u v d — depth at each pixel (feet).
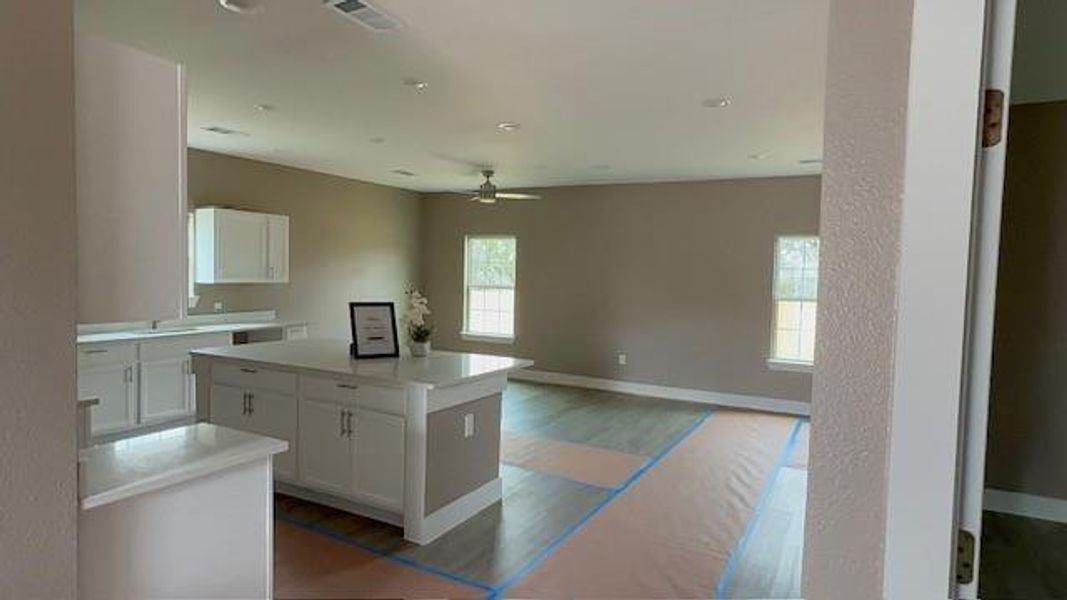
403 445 10.86
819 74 10.96
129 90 5.06
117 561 5.06
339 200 24.68
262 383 12.60
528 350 26.55
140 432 16.75
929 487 2.86
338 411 11.64
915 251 2.86
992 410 12.05
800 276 21.61
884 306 2.94
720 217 22.59
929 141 2.83
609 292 24.71
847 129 3.01
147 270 5.20
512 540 10.79
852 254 3.00
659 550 10.50
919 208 2.85
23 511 4.20
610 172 21.56
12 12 4.06
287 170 22.43
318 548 10.34
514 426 18.69
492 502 12.44
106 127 4.90
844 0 3.01
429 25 9.16
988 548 10.56
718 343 22.68
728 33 9.26
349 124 15.37
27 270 4.19
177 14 8.89
